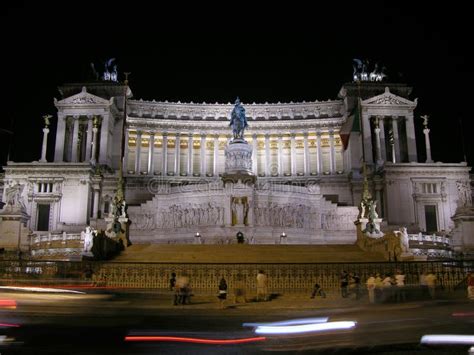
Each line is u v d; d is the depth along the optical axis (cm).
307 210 6166
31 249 4922
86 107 8288
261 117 9125
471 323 1186
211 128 8812
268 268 2950
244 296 2523
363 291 1672
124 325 1357
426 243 4934
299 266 2994
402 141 8581
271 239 5666
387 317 1197
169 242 5853
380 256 3806
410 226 6391
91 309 1402
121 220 4288
